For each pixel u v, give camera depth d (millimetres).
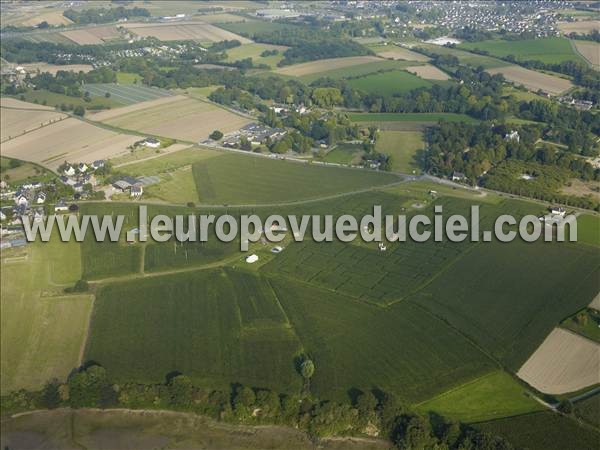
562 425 180000
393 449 176500
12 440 180875
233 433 182625
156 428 184625
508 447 168875
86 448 178250
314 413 183125
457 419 183375
